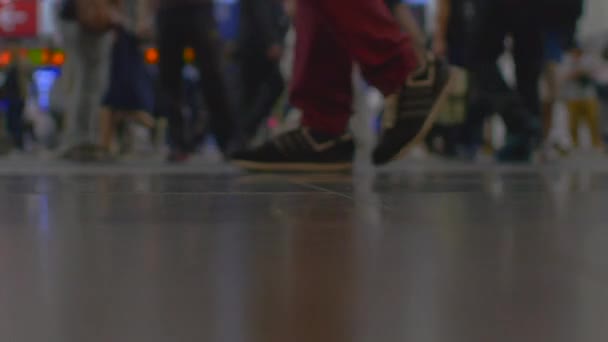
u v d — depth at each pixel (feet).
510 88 16.53
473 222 3.76
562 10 15.74
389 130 8.23
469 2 20.70
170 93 17.71
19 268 2.36
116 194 5.74
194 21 16.74
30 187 6.59
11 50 34.81
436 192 6.00
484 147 29.55
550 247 2.87
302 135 9.54
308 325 1.64
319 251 2.76
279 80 19.58
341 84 9.33
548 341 1.53
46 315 1.73
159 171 10.42
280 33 19.40
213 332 1.58
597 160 21.59
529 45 16.35
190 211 4.37
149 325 1.64
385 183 7.20
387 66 7.99
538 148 16.87
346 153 9.72
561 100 33.37
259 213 4.25
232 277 2.22
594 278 2.20
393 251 2.76
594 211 4.36
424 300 1.90
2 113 32.65
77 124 18.13
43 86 40.81
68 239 3.09
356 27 7.81
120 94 19.45
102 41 17.78
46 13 41.81
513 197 5.41
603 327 1.64
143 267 2.39
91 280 2.16
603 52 33.27
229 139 17.54
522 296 1.95
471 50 16.62
